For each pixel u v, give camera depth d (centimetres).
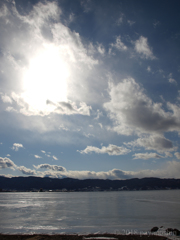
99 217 5041
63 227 3800
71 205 8988
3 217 5194
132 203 9756
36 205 9169
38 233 3338
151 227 3744
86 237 2997
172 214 5550
